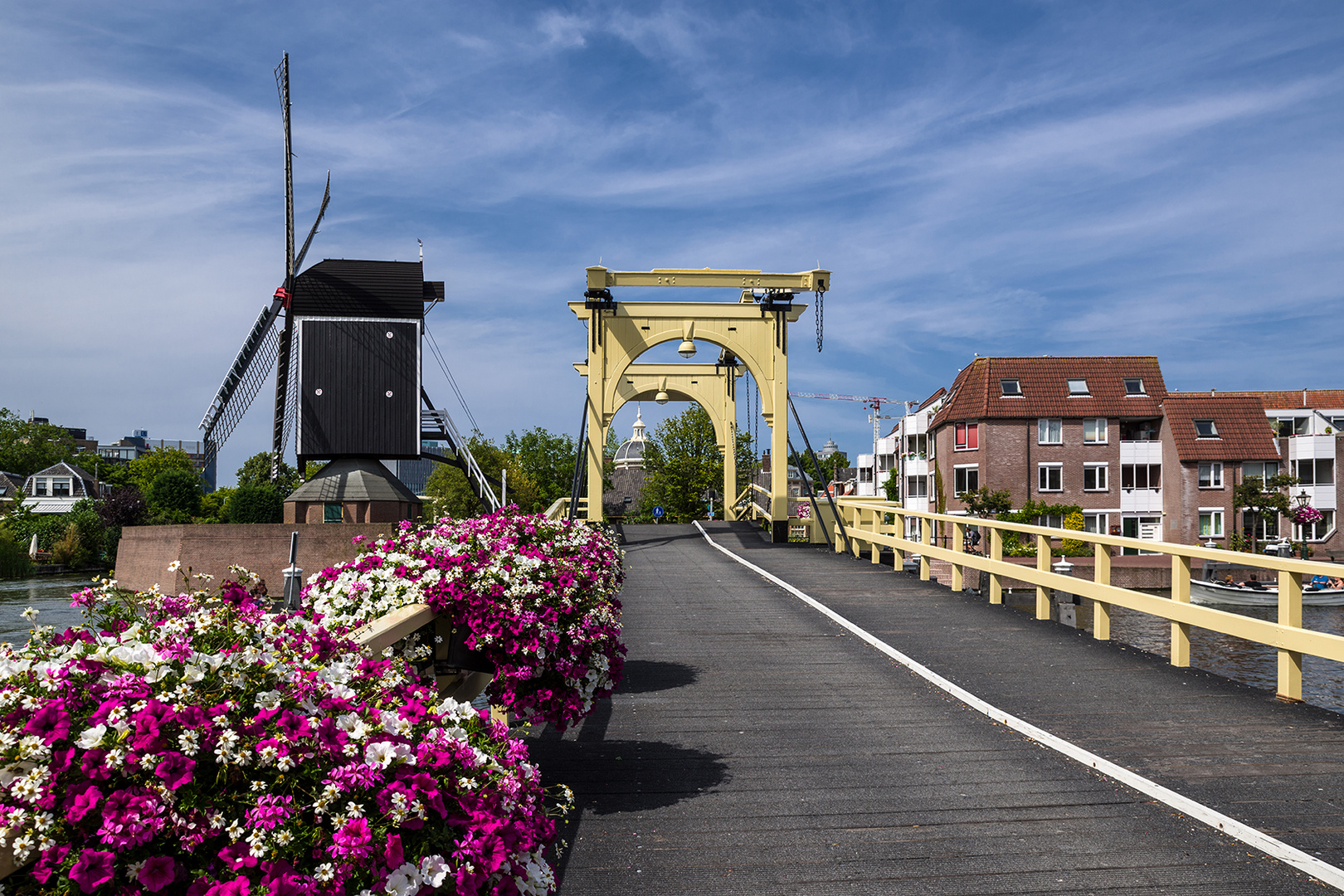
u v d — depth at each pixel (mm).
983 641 8531
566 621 4910
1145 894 3438
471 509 60125
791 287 21922
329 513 36906
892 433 67750
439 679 5047
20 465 87438
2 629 24906
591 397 22109
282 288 38344
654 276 21953
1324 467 44094
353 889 2129
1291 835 3918
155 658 2162
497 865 2311
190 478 66688
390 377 37219
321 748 2188
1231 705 6191
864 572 14469
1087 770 4922
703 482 49125
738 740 5543
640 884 3586
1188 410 43594
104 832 1876
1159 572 33000
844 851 3883
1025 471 43406
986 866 3711
